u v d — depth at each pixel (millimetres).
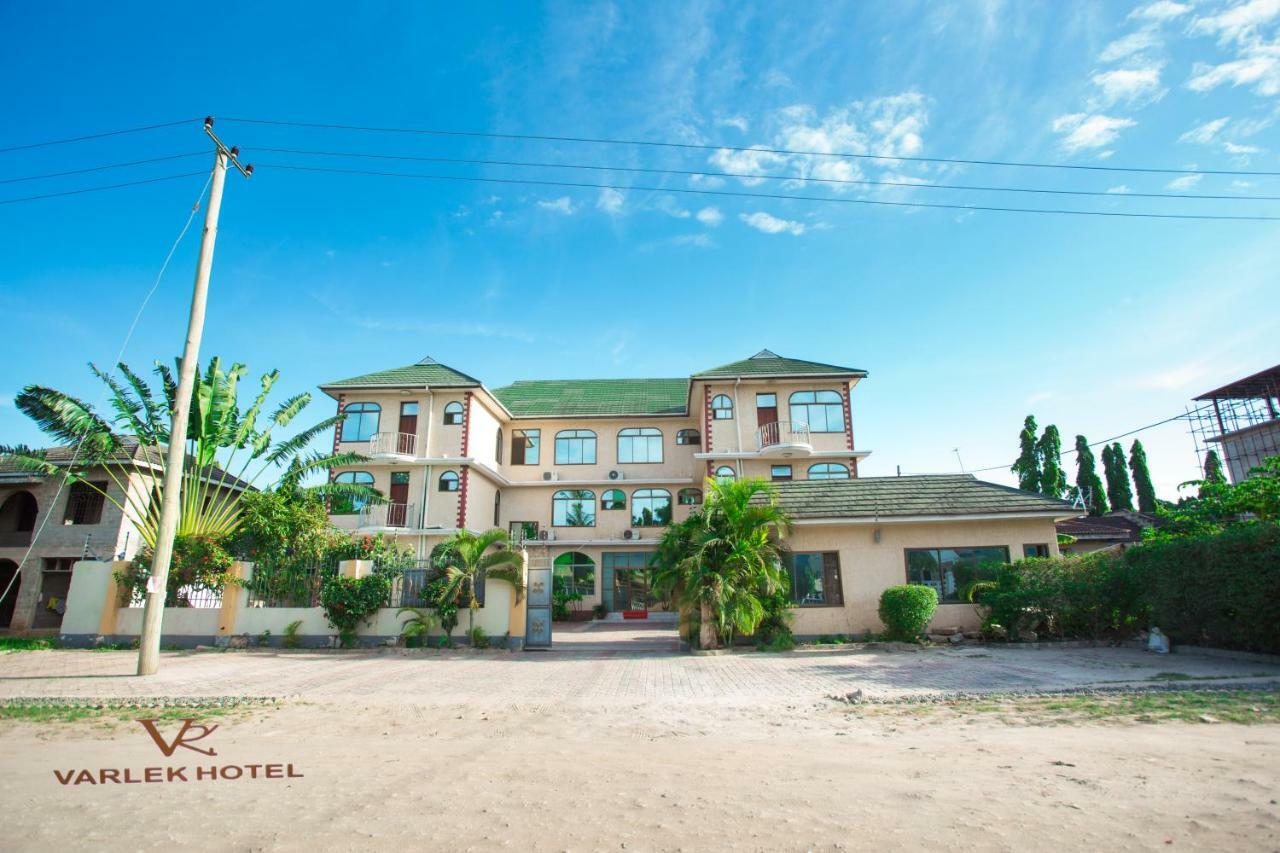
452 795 5105
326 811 4766
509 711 9273
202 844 4176
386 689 11180
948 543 17812
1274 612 11617
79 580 17703
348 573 17219
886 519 17547
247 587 17812
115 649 16906
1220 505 16766
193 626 17391
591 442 35406
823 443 29984
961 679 11055
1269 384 30391
